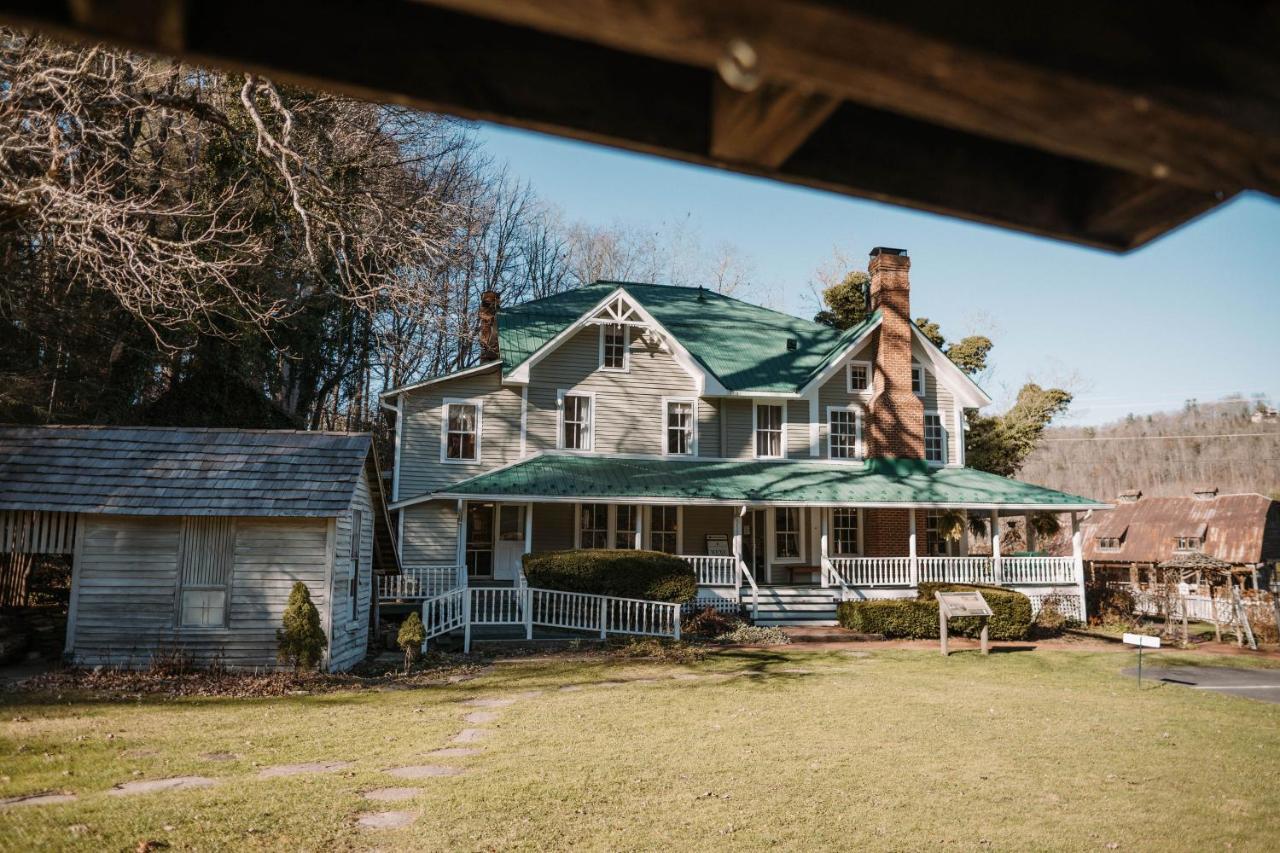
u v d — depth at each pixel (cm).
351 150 2158
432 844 667
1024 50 122
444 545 2503
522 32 172
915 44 116
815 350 3109
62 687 1297
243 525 1509
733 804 796
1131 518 4625
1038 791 869
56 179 1292
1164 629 2534
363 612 1780
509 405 2614
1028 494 2702
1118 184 202
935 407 2991
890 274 2938
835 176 191
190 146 2242
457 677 1555
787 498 2473
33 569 2064
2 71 1367
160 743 970
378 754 957
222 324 2488
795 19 110
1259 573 3878
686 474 2588
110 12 133
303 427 2894
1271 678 1728
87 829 660
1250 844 723
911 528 2614
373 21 163
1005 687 1527
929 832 736
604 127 175
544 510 2619
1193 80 134
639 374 2739
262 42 154
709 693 1391
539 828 713
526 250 4672
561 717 1184
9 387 2047
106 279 1420
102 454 1540
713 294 3525
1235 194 184
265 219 2291
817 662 1791
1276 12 143
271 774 858
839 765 947
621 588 2092
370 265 1916
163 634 1463
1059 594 2659
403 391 2530
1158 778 928
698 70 181
